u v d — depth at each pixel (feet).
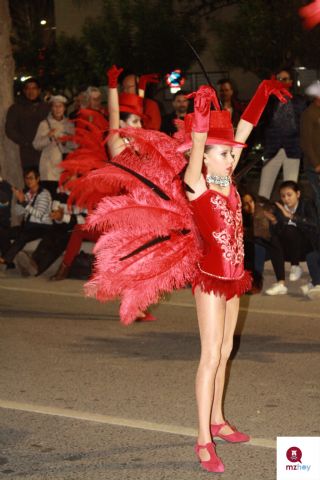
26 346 29.30
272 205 38.58
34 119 47.14
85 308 35.27
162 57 95.61
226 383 24.91
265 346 28.96
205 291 18.75
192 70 106.32
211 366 18.89
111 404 23.25
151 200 19.74
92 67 102.53
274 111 45.96
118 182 20.38
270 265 41.29
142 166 20.25
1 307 35.65
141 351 28.55
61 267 41.09
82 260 41.04
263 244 37.24
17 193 43.21
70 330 31.48
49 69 116.37
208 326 18.88
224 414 22.35
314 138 40.83
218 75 106.01
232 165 18.69
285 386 24.59
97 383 25.11
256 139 46.68
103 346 29.22
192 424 21.65
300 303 35.60
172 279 19.49
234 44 94.02
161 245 19.66
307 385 24.67
